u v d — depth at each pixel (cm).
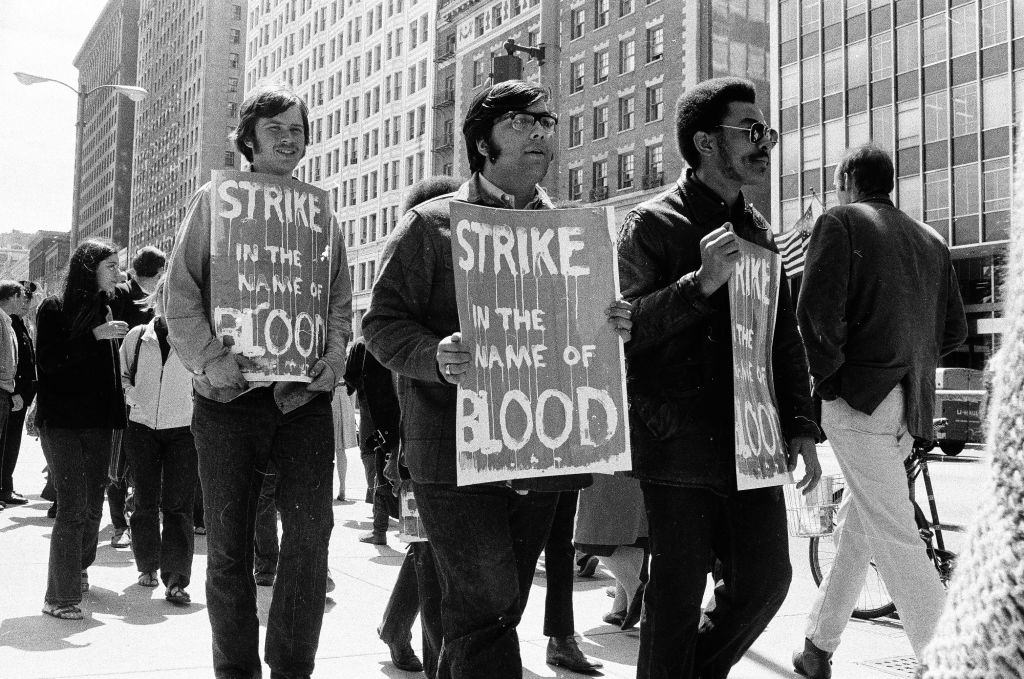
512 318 272
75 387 504
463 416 258
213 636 345
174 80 11044
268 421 352
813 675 403
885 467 378
